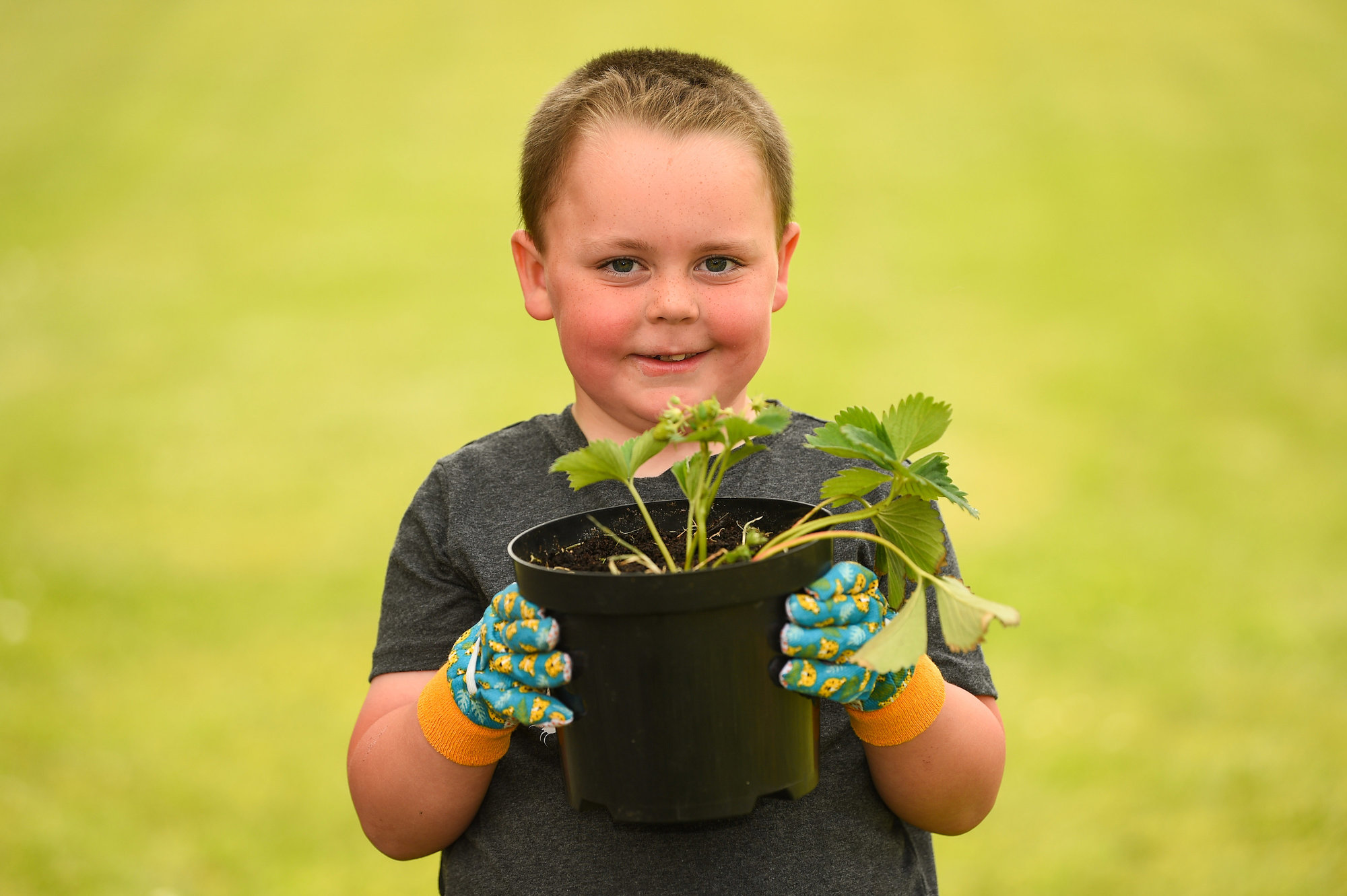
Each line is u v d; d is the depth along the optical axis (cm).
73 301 1180
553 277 173
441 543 182
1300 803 399
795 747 134
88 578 612
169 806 412
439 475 186
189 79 1853
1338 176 1505
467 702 150
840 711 171
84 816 402
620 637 127
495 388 941
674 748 129
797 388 920
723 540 148
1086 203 1409
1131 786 419
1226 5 2078
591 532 154
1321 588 593
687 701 127
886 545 131
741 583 126
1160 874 368
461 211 1415
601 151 163
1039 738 455
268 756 449
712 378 170
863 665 122
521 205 185
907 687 155
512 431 193
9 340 1077
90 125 1709
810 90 1748
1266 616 559
